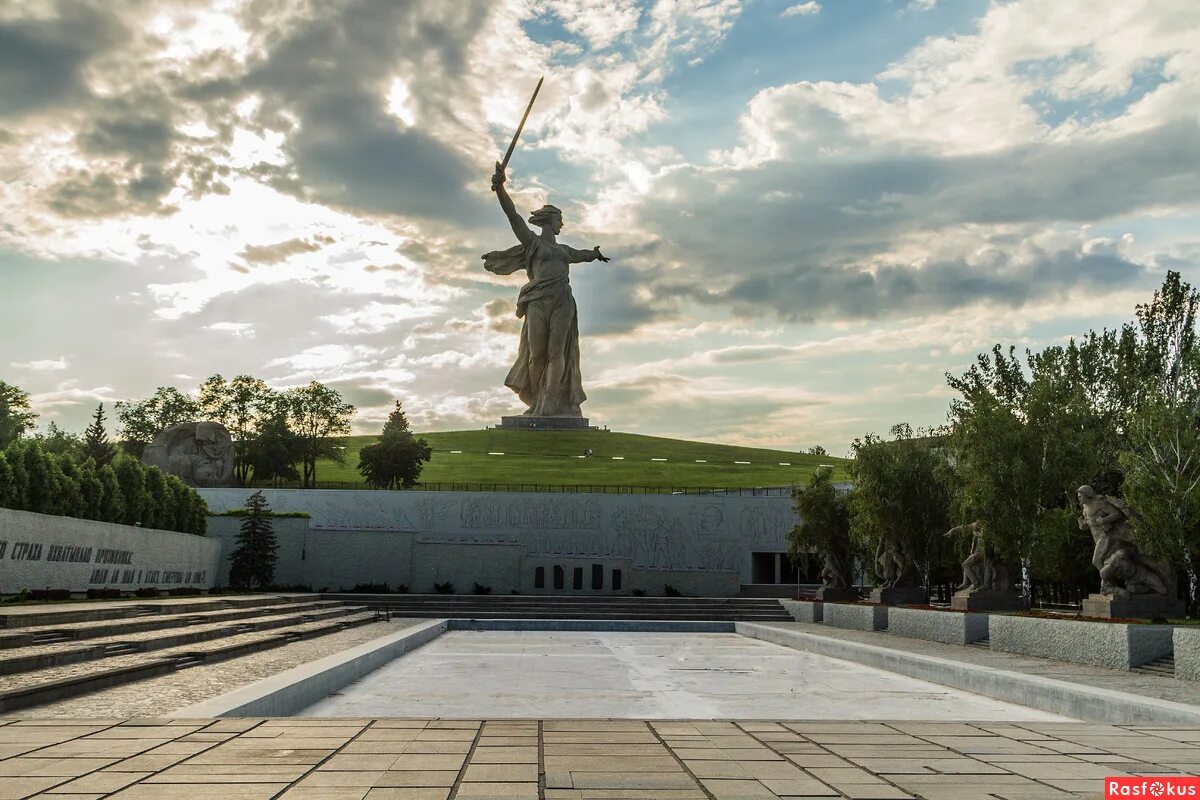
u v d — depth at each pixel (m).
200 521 52.34
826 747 11.54
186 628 26.23
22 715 12.72
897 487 43.12
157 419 98.19
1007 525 33.41
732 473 91.44
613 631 43.25
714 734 12.37
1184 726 13.34
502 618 45.78
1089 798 9.05
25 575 31.47
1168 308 39.78
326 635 31.19
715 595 58.97
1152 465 27.56
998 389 44.16
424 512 65.75
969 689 20.42
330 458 93.94
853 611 39.09
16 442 36.28
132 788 8.71
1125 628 21.48
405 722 12.73
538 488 80.62
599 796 8.88
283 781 9.16
